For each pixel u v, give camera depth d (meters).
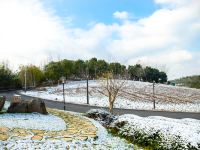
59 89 67.94
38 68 82.81
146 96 58.25
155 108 41.53
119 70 74.31
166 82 113.56
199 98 62.00
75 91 63.19
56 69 91.62
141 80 107.62
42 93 59.38
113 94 28.95
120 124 16.58
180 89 78.44
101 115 21.16
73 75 98.75
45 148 11.05
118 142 13.49
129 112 34.34
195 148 10.88
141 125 14.61
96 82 83.62
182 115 33.84
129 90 66.62
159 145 12.30
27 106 20.84
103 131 15.88
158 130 13.27
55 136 13.41
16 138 12.35
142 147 12.87
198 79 115.88
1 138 12.09
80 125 17.08
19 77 75.75
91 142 12.86
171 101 53.59
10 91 63.91
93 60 102.88
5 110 21.33
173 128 13.16
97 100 47.41
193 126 14.52
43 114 20.88
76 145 11.89
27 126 15.31
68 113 23.12
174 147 11.48
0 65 79.94
